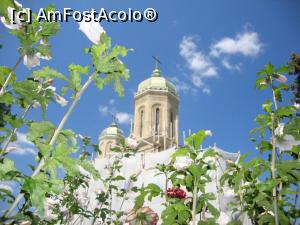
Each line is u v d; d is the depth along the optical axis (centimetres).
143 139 4797
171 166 303
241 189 319
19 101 216
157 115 5131
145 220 294
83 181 548
